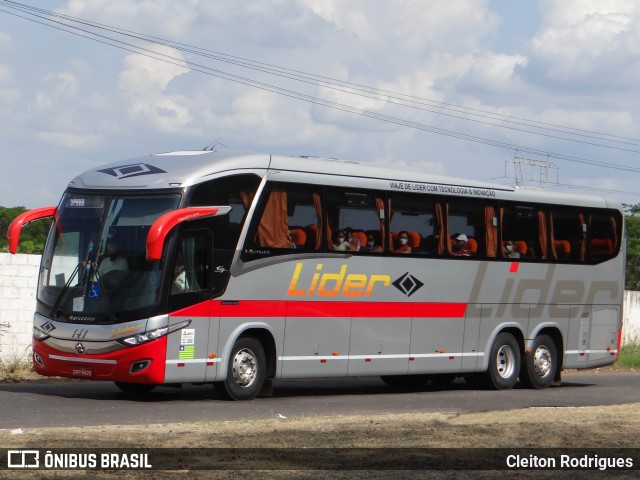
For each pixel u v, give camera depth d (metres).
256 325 19.41
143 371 17.95
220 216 18.83
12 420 15.24
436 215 22.58
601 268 26.03
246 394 19.36
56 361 18.56
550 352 24.94
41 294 19.03
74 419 15.55
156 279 18.08
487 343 23.66
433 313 22.48
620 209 26.53
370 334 21.33
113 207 18.72
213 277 18.72
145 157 19.84
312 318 20.33
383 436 13.73
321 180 20.48
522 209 24.36
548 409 17.89
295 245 19.98
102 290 18.34
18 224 19.70
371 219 21.34
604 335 26.17
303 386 24.19
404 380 25.11
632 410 17.86
